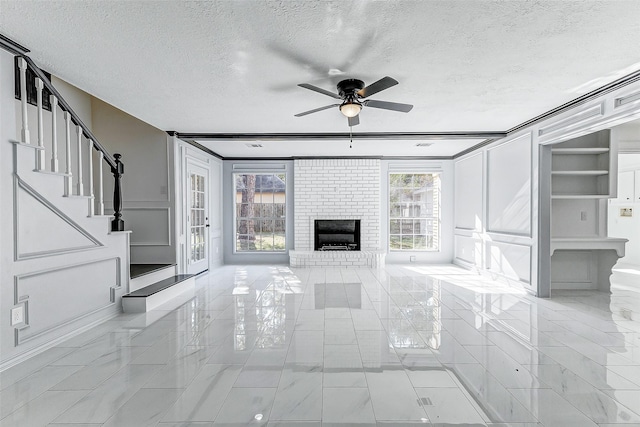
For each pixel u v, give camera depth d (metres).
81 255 3.15
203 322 3.43
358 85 3.06
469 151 6.46
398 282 5.37
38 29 2.25
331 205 7.16
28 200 2.59
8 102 2.43
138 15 2.09
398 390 2.11
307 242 7.17
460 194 6.92
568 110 3.81
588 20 2.15
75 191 4.53
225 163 7.30
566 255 4.85
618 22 2.18
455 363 2.48
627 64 2.81
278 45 2.48
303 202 7.16
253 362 2.50
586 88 3.35
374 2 1.97
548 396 2.03
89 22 2.17
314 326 3.29
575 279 4.85
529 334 3.06
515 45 2.49
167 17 2.12
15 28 2.23
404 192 7.43
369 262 6.84
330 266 6.85
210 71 2.92
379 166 7.15
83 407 1.92
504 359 2.55
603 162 4.55
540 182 4.34
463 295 4.52
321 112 4.12
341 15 2.10
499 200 5.38
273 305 4.05
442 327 3.26
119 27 2.23
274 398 2.02
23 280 2.54
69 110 3.02
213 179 6.78
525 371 2.35
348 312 3.76
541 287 4.38
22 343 2.54
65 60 2.71
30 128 3.54
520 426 1.75
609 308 3.89
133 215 5.12
